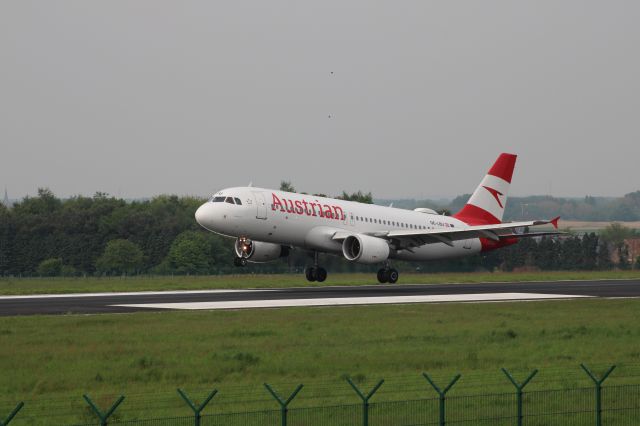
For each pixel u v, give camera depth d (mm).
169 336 107375
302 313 135875
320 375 83500
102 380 80250
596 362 92938
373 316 132750
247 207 188375
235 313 134750
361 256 192750
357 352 96312
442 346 102188
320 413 66500
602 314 140750
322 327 118188
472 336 110875
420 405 69062
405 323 124188
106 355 92875
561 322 128875
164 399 71750
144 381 80375
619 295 183000
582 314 140375
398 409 67688
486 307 150625
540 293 189125
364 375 82938
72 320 123438
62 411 67875
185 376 82250
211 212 186750
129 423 64000
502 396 73000
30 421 65000
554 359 94500
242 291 193500
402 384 78062
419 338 108250
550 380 81125
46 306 149375
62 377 81250
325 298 168000
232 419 65000
